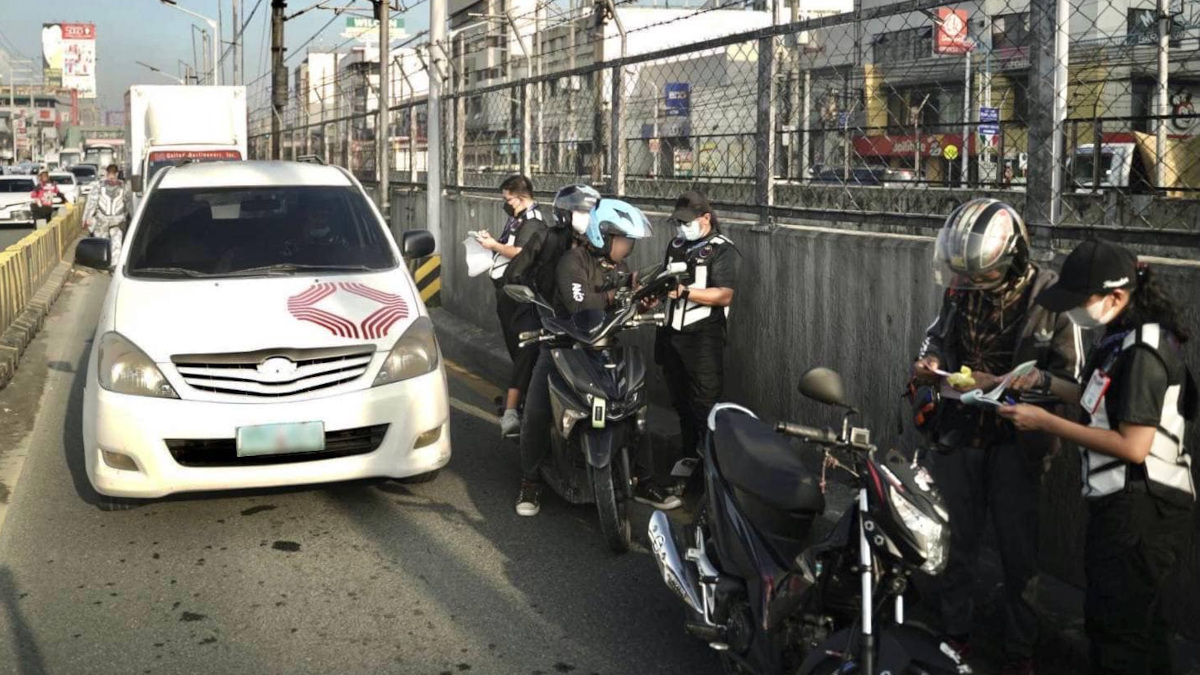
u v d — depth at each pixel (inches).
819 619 139.5
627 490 210.4
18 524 226.2
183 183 287.9
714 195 288.4
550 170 397.1
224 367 217.0
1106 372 129.1
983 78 212.1
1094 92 219.0
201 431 212.2
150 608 185.6
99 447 215.6
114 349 219.1
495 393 361.7
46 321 530.3
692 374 241.0
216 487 215.8
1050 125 188.9
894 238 220.8
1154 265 164.4
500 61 544.4
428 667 165.3
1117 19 227.1
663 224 302.5
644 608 187.8
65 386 368.8
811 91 251.6
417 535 222.2
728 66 279.6
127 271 255.3
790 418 252.2
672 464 274.8
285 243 267.9
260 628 178.2
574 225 229.0
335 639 174.6
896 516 125.0
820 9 273.3
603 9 354.9
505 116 440.1
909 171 227.1
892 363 218.2
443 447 236.4
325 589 194.5
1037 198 191.6
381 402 223.6
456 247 489.7
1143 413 125.6
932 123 221.1
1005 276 150.6
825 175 248.8
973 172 213.8
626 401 206.5
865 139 236.7
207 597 190.5
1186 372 130.0
